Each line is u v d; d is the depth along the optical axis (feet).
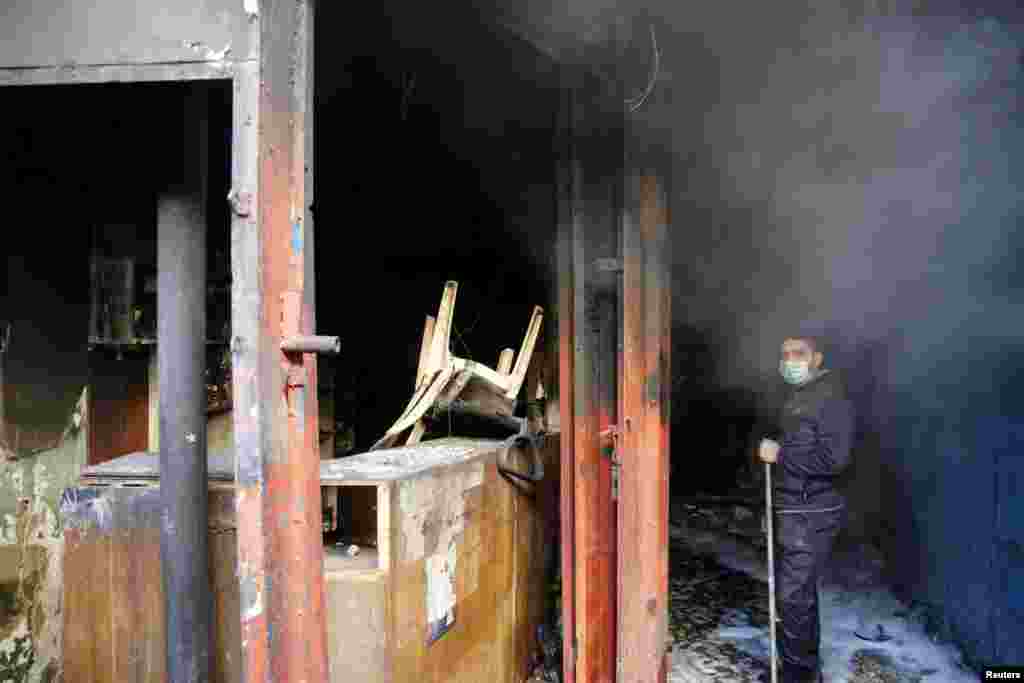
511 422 8.86
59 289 6.08
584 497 8.03
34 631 5.82
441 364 8.21
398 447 8.06
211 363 7.18
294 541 3.87
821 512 9.00
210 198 7.17
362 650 5.35
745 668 9.62
